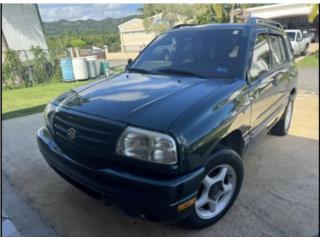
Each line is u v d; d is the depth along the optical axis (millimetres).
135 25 34875
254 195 3023
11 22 13773
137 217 2150
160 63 3389
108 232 2527
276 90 3660
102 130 2154
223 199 2646
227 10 21719
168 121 2066
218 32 3361
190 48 3340
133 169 2084
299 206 2846
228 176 2623
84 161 2270
